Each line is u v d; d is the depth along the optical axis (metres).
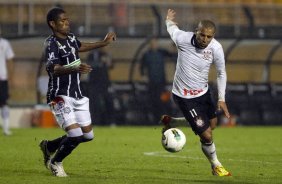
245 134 65.44
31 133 64.25
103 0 88.50
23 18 82.62
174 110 76.44
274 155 44.78
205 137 33.00
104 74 74.44
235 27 87.00
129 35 76.56
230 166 38.09
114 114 76.19
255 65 80.50
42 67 76.06
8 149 47.00
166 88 78.56
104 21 81.81
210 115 33.66
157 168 36.62
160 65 74.88
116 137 59.53
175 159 41.38
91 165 37.84
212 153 33.34
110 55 75.75
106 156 42.81
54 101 31.56
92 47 32.59
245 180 31.67
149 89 75.69
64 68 30.45
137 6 83.00
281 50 80.50
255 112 81.00
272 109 81.12
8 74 61.72
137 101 77.00
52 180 31.09
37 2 82.50
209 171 35.41
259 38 78.88
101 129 70.56
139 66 78.25
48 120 76.19
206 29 31.91
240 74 80.44
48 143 33.38
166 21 33.97
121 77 78.12
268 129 73.69
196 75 32.94
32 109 77.00
